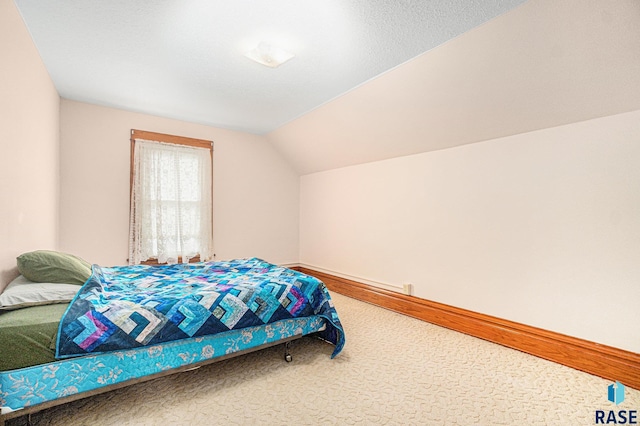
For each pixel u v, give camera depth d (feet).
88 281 6.10
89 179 10.71
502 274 8.29
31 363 4.41
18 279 5.72
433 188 10.07
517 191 7.99
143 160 11.55
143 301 5.72
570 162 7.06
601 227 6.61
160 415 5.13
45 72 7.99
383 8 5.61
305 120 12.13
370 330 9.12
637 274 6.16
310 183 15.88
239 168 14.28
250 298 6.57
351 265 13.38
